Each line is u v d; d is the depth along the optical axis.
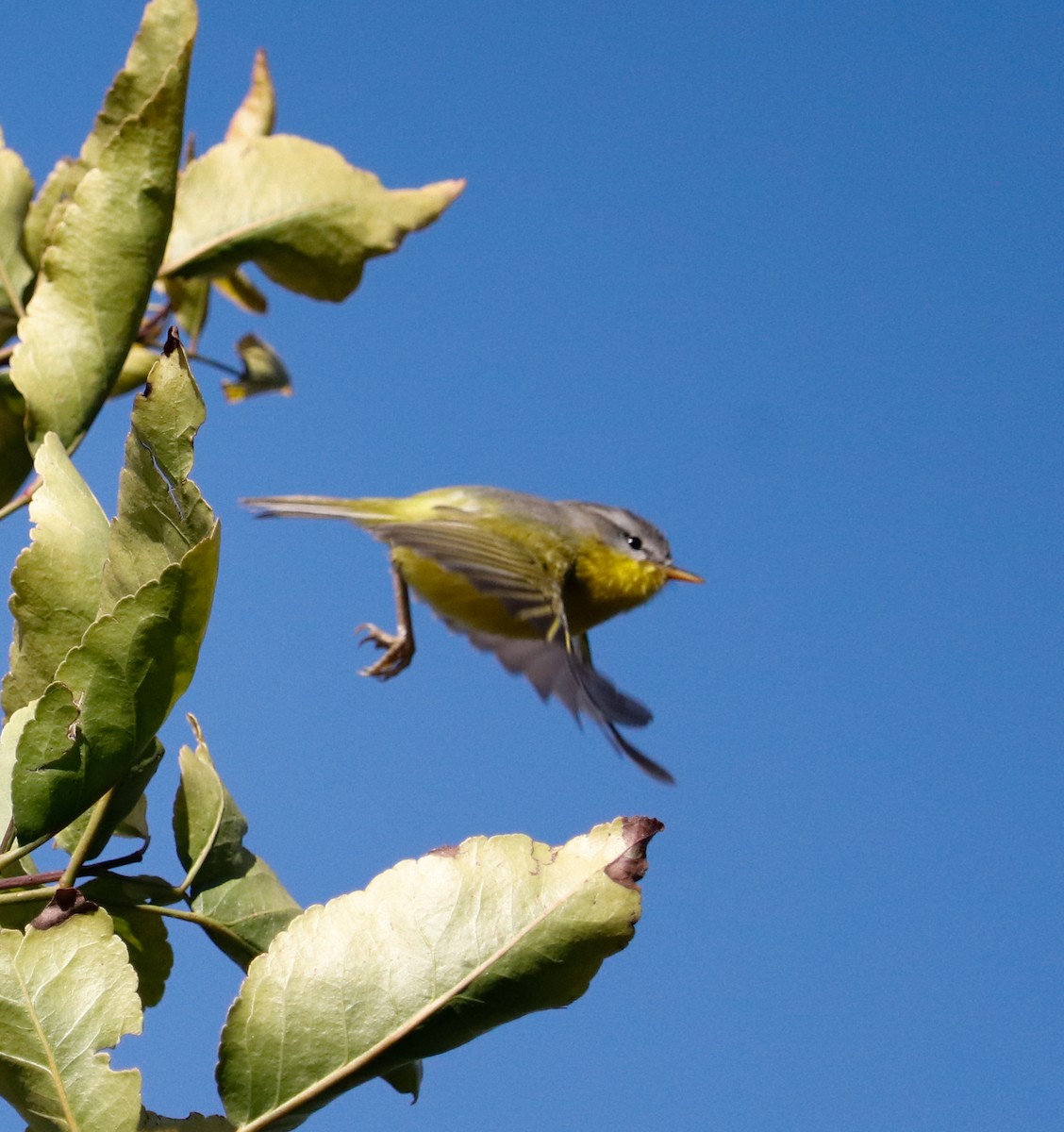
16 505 1.98
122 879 1.96
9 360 1.99
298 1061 1.94
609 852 1.95
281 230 2.03
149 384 1.94
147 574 1.94
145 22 1.99
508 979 1.94
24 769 1.94
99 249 1.99
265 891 1.97
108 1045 1.93
